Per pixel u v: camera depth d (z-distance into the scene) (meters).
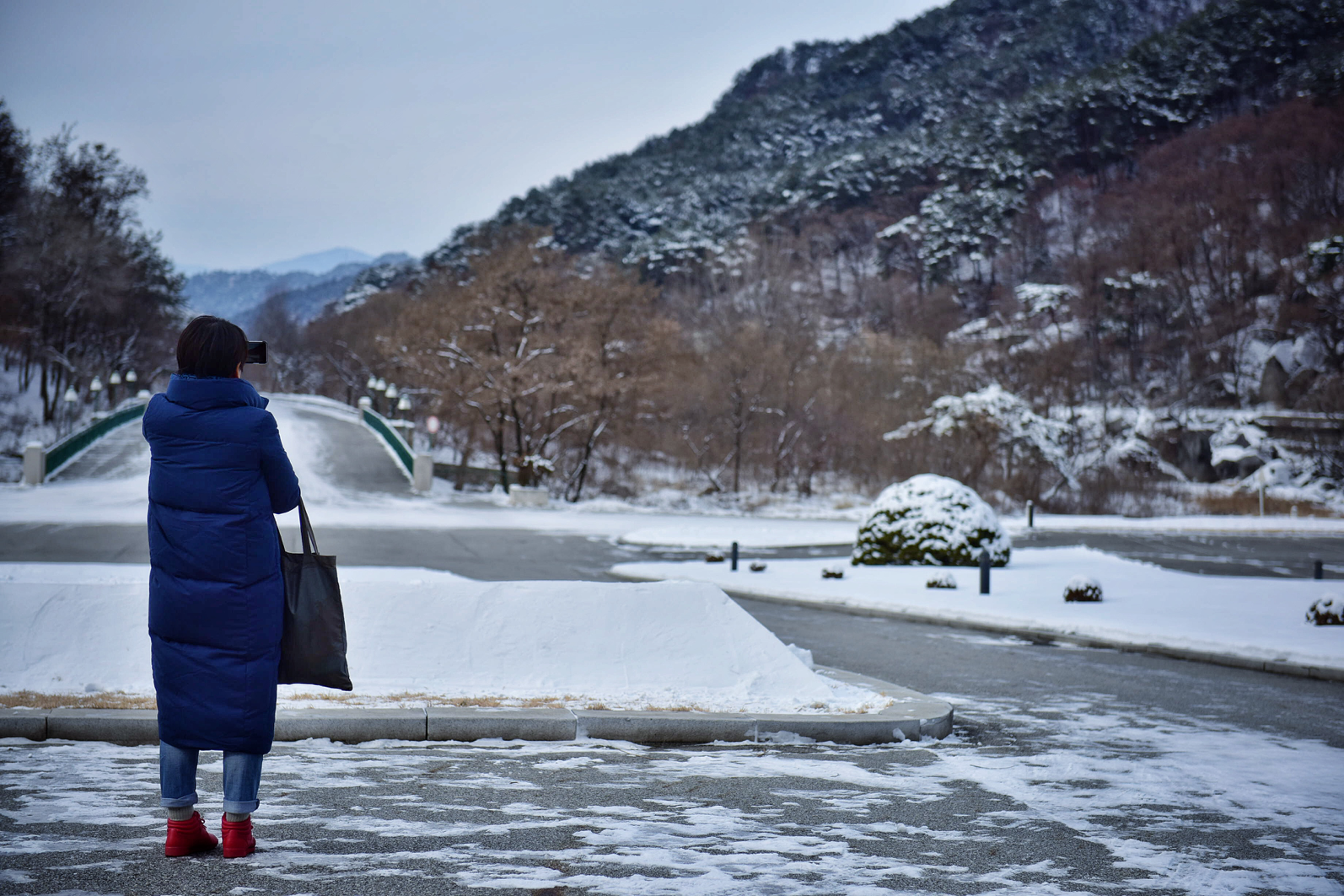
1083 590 16.12
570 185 169.00
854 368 68.06
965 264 125.00
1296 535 38.53
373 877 3.84
